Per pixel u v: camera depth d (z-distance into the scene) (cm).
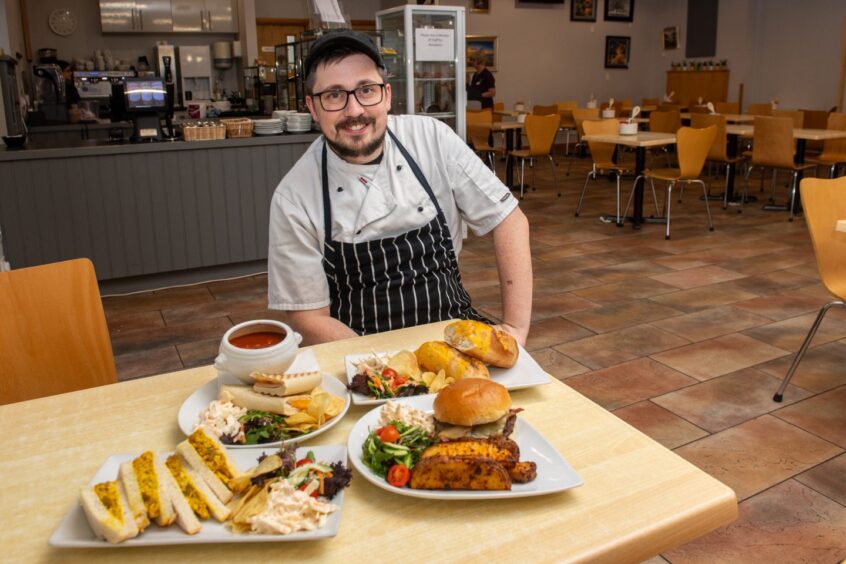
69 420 113
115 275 445
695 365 317
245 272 490
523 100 1305
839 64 1066
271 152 475
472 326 124
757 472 229
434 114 607
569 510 87
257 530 81
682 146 559
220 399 111
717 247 537
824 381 297
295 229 162
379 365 124
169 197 452
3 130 567
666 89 1359
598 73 1361
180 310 416
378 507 89
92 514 80
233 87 984
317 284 165
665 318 381
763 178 810
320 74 146
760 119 636
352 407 117
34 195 417
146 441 106
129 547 81
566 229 612
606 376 307
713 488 91
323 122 151
